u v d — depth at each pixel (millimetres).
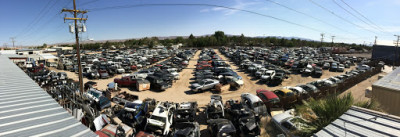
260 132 9695
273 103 12930
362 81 24625
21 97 6824
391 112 9516
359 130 4793
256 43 117438
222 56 60406
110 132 8719
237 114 10945
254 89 20656
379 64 36812
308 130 6648
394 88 9367
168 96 18281
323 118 6770
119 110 13523
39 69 30500
